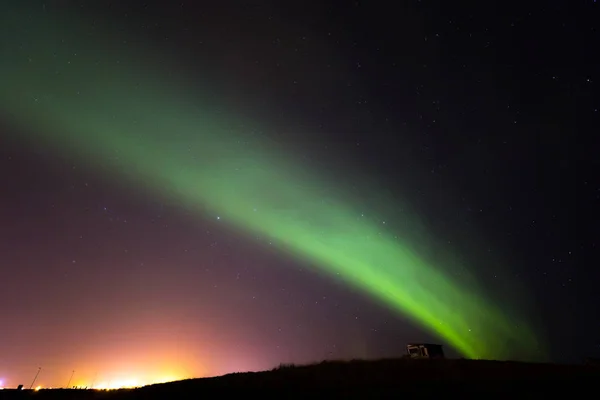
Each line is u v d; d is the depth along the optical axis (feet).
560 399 38.40
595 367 55.42
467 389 42.14
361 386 45.29
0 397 60.59
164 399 45.44
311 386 46.50
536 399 38.40
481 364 58.59
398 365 59.36
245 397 43.09
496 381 45.39
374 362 64.08
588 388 42.06
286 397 41.98
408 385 44.75
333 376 52.29
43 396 60.23
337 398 40.57
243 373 61.87
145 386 60.95
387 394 41.27
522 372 50.96
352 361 66.85
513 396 39.37
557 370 52.47
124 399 48.16
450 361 63.00
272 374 57.52
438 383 45.06
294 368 63.16
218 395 44.78
